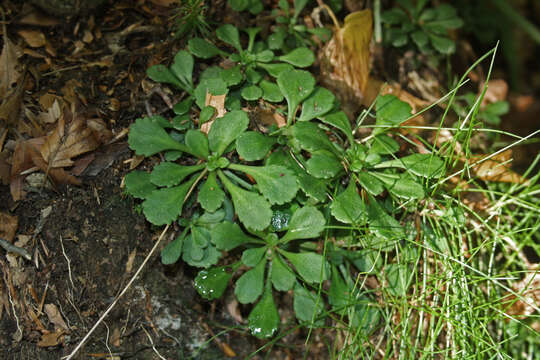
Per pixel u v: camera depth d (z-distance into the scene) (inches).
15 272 14.8
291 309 15.9
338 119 15.4
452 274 15.1
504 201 16.8
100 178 15.5
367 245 15.4
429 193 15.6
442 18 19.1
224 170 15.3
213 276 14.9
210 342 15.6
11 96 15.7
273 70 16.0
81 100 15.9
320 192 14.7
